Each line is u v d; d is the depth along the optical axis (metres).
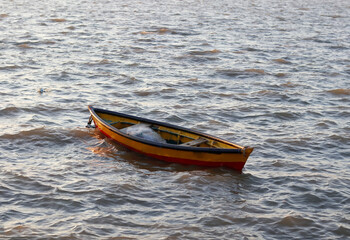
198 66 33.22
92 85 27.22
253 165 17.00
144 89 26.69
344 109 24.31
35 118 20.97
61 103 23.41
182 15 62.66
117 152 17.50
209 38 45.03
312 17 65.69
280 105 24.69
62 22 51.78
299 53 39.28
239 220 13.29
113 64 32.59
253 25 55.44
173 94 26.02
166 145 16.48
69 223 12.71
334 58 37.62
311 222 13.28
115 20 55.09
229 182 15.48
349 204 14.43
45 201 13.79
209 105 24.27
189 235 12.44
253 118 22.53
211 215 13.47
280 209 13.98
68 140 18.44
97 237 12.12
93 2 75.94
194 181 15.40
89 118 19.77
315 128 21.31
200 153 16.11
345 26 57.22
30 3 70.12
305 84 29.19
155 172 16.08
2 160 16.41
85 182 15.05
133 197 14.30
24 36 41.62
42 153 17.25
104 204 13.80
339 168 17.09
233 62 34.91
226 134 20.16
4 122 20.27
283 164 17.14
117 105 23.66
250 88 27.94
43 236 12.03
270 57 37.22
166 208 13.78
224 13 67.06
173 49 38.81
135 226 12.76
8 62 31.61
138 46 39.50
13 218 12.83
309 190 15.21
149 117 22.14
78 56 34.75
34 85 26.59
